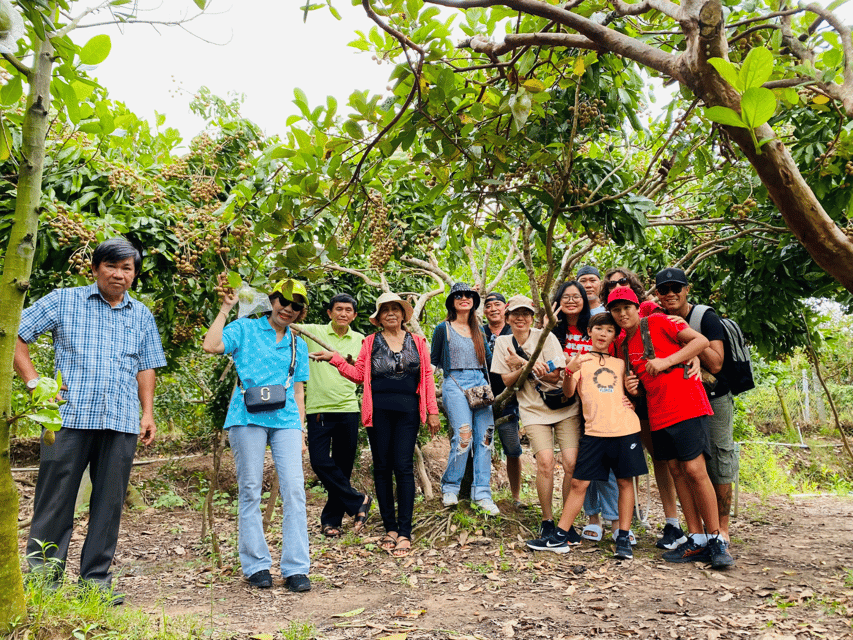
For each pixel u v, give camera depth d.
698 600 3.10
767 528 5.02
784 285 5.32
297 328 4.78
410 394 4.37
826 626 2.66
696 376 3.73
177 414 8.23
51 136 4.01
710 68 1.55
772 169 1.51
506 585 3.43
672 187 5.34
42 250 3.76
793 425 13.92
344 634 2.71
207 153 4.52
